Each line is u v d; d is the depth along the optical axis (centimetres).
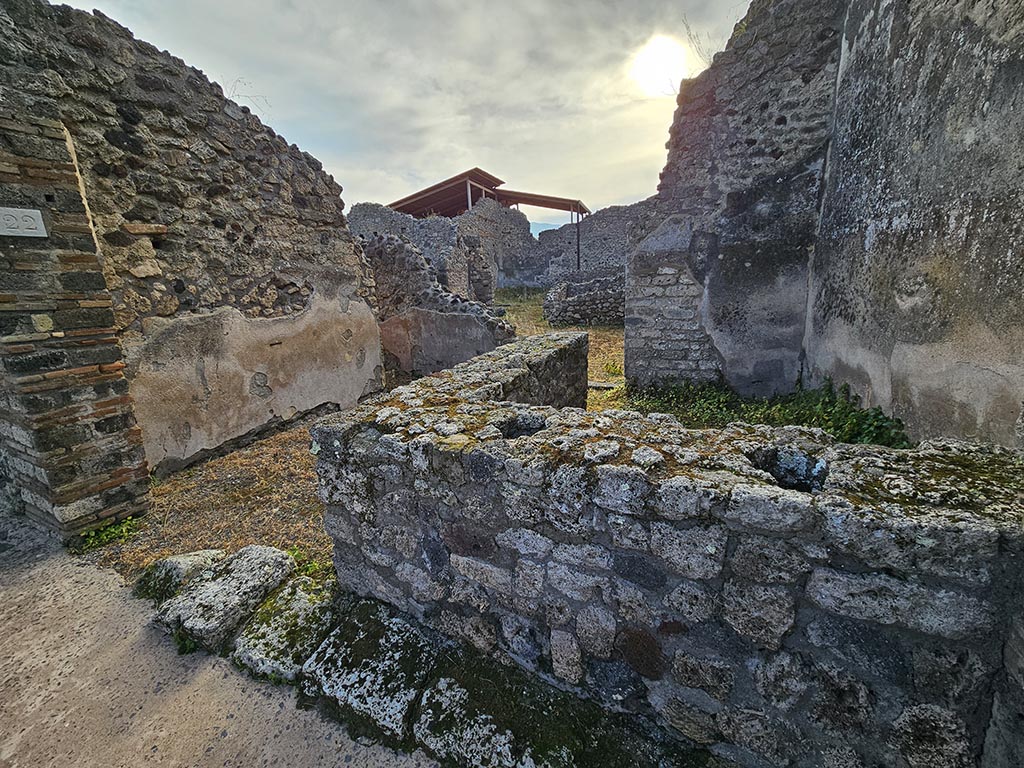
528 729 145
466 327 618
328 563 244
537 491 140
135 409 326
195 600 203
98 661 188
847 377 323
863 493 106
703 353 480
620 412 182
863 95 310
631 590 133
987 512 95
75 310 255
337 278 501
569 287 1141
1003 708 94
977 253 183
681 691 134
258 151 407
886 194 267
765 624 116
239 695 172
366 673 169
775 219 421
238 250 394
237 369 399
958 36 199
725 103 424
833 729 115
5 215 225
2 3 234
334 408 509
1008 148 165
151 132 326
